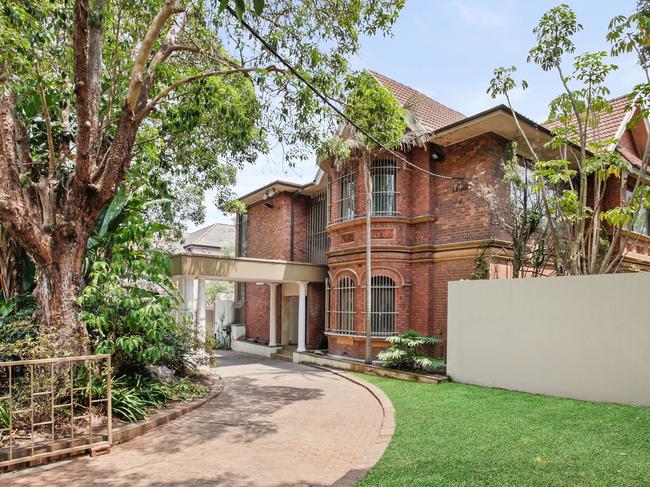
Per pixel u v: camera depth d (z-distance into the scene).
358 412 7.93
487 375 9.23
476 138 12.36
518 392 8.45
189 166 12.95
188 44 9.20
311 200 19.36
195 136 11.34
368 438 6.34
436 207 13.28
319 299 18.22
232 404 8.59
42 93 7.11
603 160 9.18
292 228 19.03
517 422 6.25
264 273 15.44
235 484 4.71
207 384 10.25
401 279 13.27
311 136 10.18
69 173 8.18
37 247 6.77
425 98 16.38
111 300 7.82
